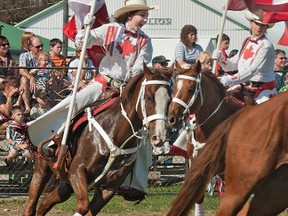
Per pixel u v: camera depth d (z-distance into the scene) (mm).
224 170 9312
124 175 11172
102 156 11000
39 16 49125
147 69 10875
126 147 11070
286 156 8836
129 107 10984
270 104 9016
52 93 16031
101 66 12016
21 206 15102
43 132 11719
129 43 11969
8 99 15938
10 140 15500
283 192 9320
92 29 12219
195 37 16531
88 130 11164
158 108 10672
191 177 9227
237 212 9039
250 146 8914
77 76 11578
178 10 48531
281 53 19203
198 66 12109
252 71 13219
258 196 9422
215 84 12430
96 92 11867
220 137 9203
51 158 11461
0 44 17547
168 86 10820
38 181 11812
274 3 13203
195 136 12500
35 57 17453
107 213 14648
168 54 32250
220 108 12391
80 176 10930
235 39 46312
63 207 14930
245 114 9172
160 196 15883
